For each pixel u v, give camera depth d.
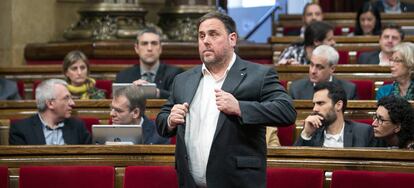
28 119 14.16
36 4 24.19
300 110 14.81
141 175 11.30
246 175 9.34
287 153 11.33
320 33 19.20
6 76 20.47
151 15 25.81
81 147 11.70
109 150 11.70
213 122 9.43
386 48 19.38
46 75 20.53
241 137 9.34
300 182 11.02
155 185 11.27
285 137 14.16
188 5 24.31
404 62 15.48
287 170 11.08
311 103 14.77
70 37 23.70
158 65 18.19
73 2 25.02
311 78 16.22
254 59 23.25
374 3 26.48
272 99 9.37
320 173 11.00
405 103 11.91
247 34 30.23
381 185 10.70
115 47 22.69
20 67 20.47
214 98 9.48
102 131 12.76
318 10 24.14
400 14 26.59
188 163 9.52
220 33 9.41
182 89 9.68
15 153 11.68
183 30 24.09
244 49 23.03
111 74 20.59
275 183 11.05
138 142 12.80
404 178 10.65
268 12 30.27
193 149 9.48
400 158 10.99
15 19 23.66
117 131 12.75
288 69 18.12
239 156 9.34
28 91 20.39
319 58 16.08
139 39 18.08
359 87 17.17
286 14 28.94
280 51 23.17
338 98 12.91
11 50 23.59
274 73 9.55
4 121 14.88
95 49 22.70
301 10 30.66
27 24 23.98
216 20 9.42
